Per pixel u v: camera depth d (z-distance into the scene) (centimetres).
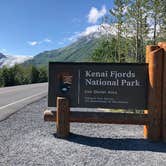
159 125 977
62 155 808
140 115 990
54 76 1029
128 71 1012
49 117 1010
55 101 1027
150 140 979
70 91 1026
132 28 1822
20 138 977
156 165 745
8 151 830
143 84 1011
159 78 975
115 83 1018
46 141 947
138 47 1814
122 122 993
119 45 1927
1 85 6919
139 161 773
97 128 1166
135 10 1773
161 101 977
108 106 1020
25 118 1385
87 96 1023
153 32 1783
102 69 1020
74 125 1218
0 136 999
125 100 1016
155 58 973
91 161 764
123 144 934
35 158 777
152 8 1723
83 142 948
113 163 752
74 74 1026
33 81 8525
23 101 2242
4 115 1474
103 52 2262
